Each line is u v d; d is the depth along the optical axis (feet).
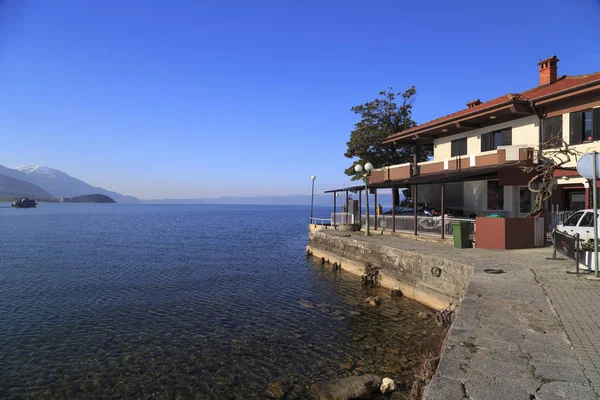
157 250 122.01
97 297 59.67
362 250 70.95
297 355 35.37
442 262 45.24
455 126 83.61
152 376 32.22
